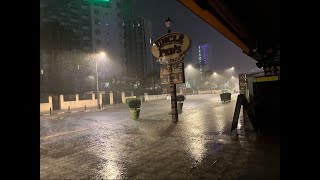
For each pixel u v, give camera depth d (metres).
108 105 37.50
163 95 55.16
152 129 11.64
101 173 5.59
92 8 70.25
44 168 6.07
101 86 59.72
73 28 65.75
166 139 9.04
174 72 13.92
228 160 6.00
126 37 84.31
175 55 13.87
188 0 5.74
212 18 7.21
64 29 55.47
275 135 8.73
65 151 7.85
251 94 10.14
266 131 9.38
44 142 9.47
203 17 7.06
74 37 59.22
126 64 82.06
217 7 6.37
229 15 7.11
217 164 5.75
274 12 7.03
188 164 5.90
